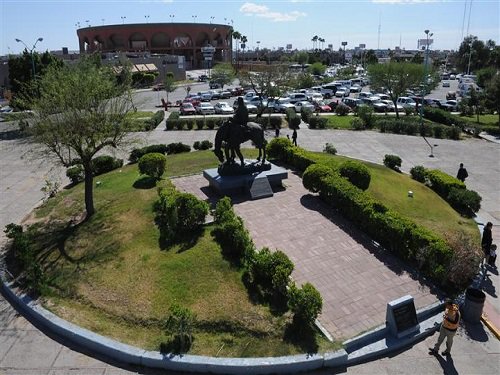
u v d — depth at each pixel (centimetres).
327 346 959
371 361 959
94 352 977
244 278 1138
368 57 11300
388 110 4756
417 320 1042
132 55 8231
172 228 1346
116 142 1609
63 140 1434
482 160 2764
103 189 1870
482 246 1396
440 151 2988
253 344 955
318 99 5197
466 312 1103
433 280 1226
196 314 1016
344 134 3497
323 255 1319
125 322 1030
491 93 3750
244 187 1744
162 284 1127
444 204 1848
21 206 1927
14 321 1098
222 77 6181
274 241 1387
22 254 1315
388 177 2012
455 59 11600
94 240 1400
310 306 973
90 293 1145
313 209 1623
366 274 1238
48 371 922
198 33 10794
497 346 1015
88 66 1738
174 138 3253
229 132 1744
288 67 4259
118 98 1577
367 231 1449
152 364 923
